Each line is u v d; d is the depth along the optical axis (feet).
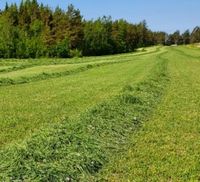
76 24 440.45
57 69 168.14
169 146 47.26
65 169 36.42
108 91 94.94
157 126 57.21
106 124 53.06
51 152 39.09
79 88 102.22
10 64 206.80
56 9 436.76
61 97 85.25
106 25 529.86
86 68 179.73
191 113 67.46
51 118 61.87
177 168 39.60
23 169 35.09
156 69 155.94
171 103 76.89
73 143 42.75
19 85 109.19
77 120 52.31
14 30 357.00
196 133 53.93
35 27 398.01
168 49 518.78
